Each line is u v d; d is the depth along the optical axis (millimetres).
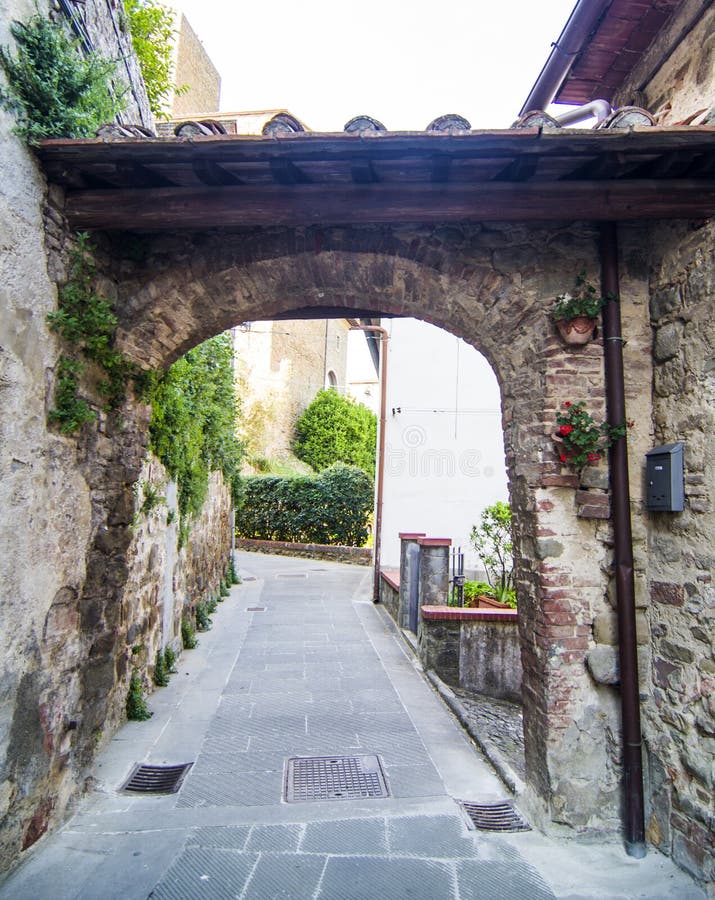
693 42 3570
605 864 3184
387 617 9422
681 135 2818
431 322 4250
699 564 3072
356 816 3590
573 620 3461
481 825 3529
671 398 3363
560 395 3539
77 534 3521
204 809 3635
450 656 6383
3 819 2873
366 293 4023
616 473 3455
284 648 7473
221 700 5566
